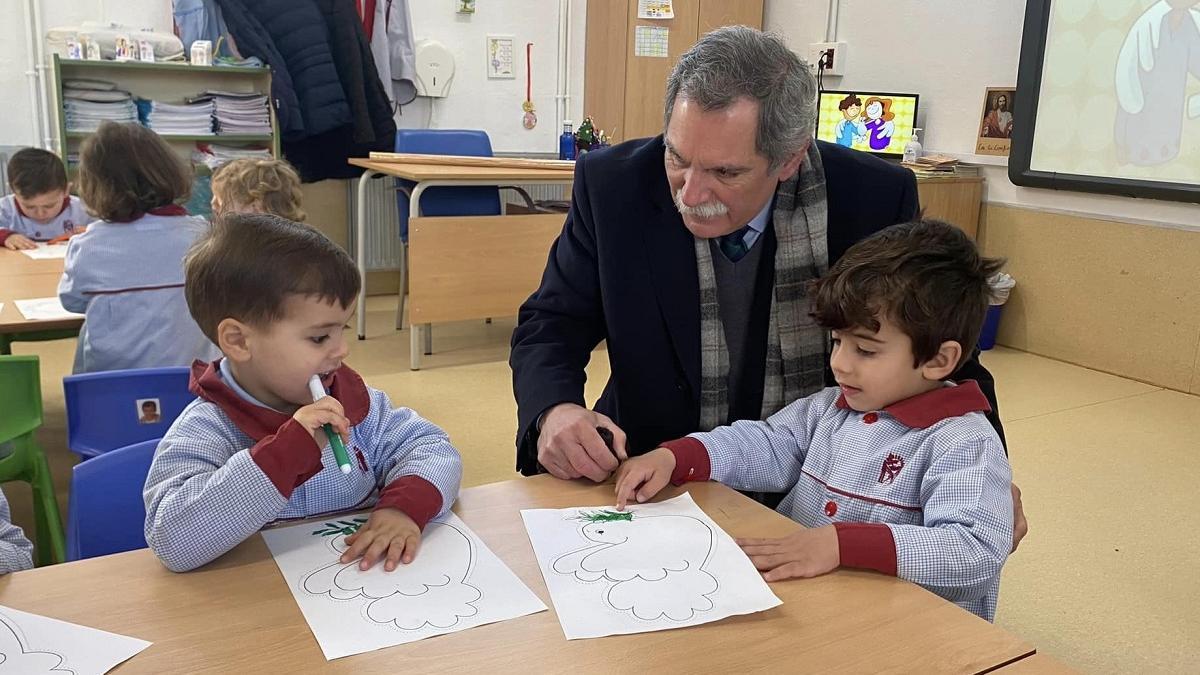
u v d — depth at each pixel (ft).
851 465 3.94
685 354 4.75
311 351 3.52
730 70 3.95
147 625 2.71
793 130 4.07
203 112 15.17
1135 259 13.41
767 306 4.76
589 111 18.71
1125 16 12.91
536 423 4.33
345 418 3.36
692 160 4.04
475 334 15.34
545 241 13.47
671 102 4.13
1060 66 13.80
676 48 17.84
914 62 16.20
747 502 3.79
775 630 2.82
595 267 4.90
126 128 7.20
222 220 3.60
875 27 16.80
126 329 7.22
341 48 15.97
